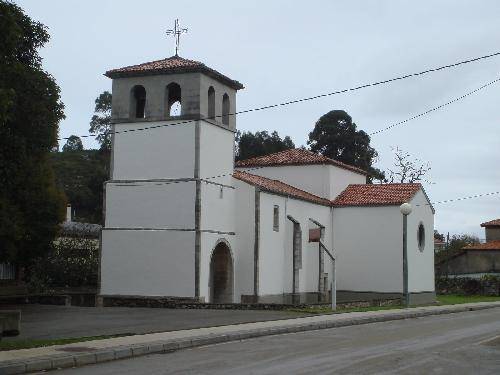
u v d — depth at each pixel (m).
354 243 39.84
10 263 35.25
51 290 38.19
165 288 30.84
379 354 15.10
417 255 40.44
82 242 45.06
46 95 24.38
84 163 85.94
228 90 34.16
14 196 28.84
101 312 26.33
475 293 54.22
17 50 23.36
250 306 27.81
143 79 32.53
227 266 32.88
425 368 13.11
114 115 32.75
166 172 31.58
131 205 31.98
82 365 13.52
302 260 36.88
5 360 13.03
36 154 25.31
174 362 13.75
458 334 20.19
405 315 28.30
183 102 31.66
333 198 41.34
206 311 26.95
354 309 29.91
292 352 15.39
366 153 71.25
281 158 42.97
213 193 31.98
